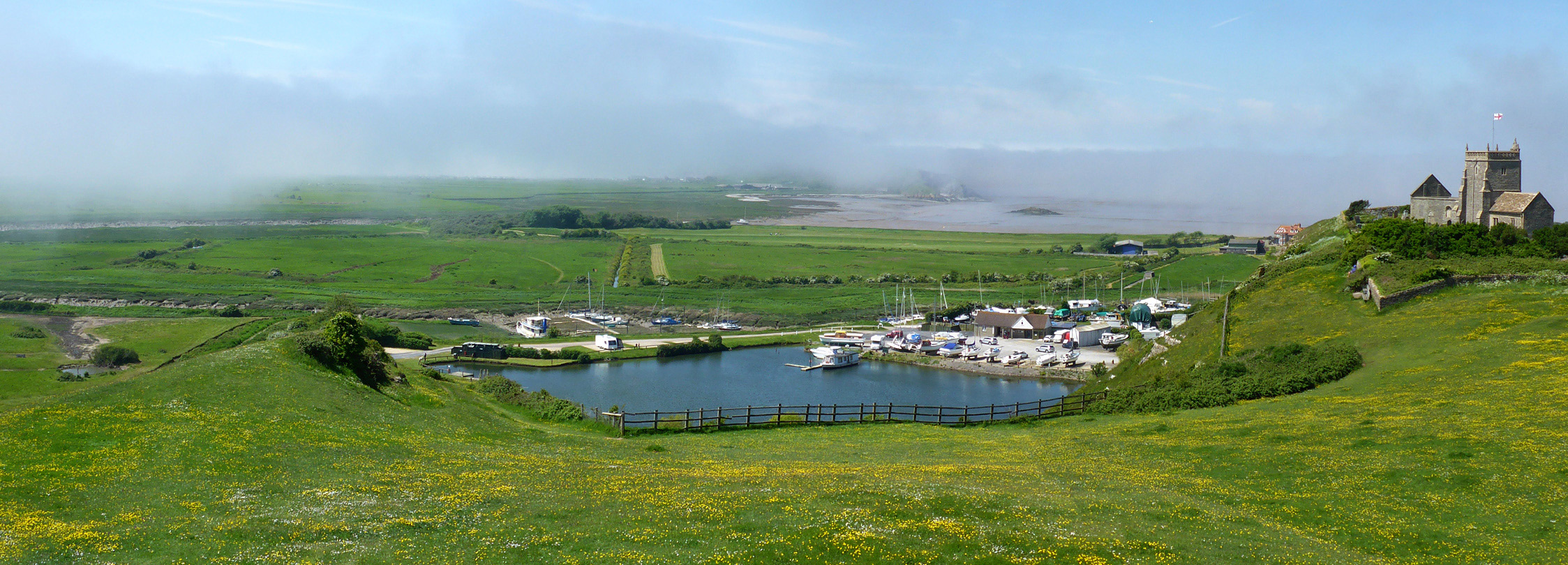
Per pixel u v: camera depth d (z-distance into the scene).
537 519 33.31
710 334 175.75
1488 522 32.47
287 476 37.59
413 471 40.09
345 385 59.00
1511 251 101.25
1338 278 102.38
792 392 130.00
